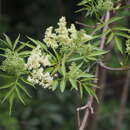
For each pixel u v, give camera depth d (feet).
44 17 45.65
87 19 28.35
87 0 15.37
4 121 35.12
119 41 15.19
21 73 14.07
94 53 14.37
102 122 37.60
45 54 14.25
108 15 17.84
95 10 15.43
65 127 38.50
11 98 14.32
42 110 37.50
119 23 26.27
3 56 14.71
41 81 14.01
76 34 13.97
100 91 21.18
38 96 37.14
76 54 14.40
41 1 46.55
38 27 45.16
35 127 37.58
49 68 14.16
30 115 37.47
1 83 29.55
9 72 14.16
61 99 37.58
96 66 18.26
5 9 47.24
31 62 13.83
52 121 38.37
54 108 37.55
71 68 14.28
